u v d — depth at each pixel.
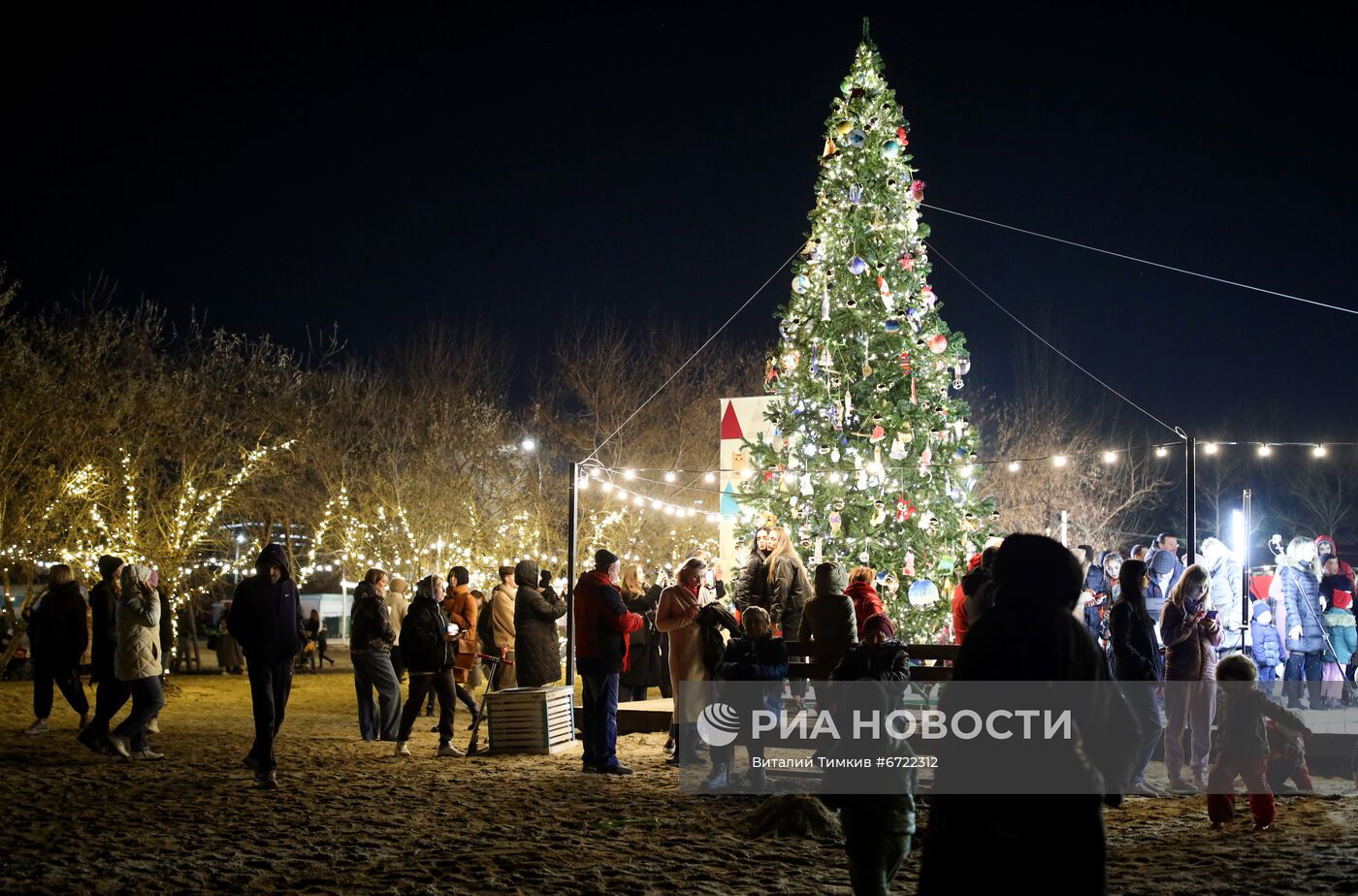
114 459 25.05
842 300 14.05
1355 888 6.16
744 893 6.41
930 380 14.09
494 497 32.53
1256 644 13.45
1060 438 38.00
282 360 34.50
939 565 13.62
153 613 11.81
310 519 33.22
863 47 14.55
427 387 34.88
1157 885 6.41
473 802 9.29
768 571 12.13
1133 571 9.53
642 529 33.19
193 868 6.96
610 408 37.03
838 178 14.35
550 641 13.02
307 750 12.63
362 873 6.85
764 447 14.43
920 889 4.05
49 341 26.72
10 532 22.97
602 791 9.80
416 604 12.11
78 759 11.70
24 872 6.82
